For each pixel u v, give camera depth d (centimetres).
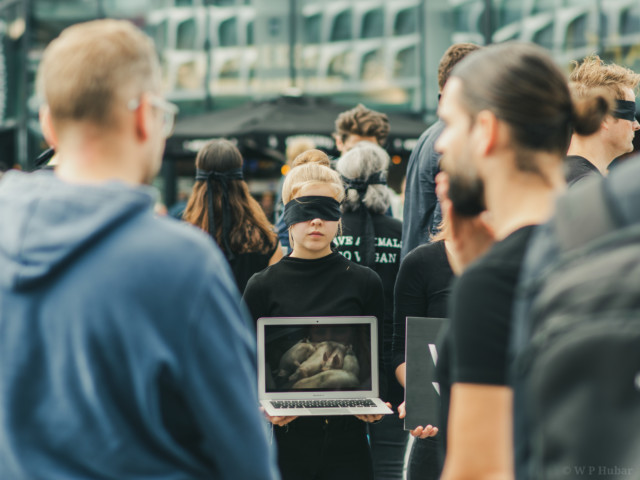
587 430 104
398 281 314
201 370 140
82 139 148
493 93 143
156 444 140
